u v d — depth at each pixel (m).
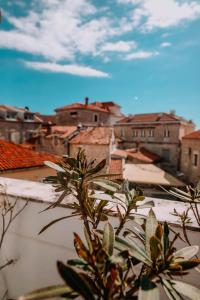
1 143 10.40
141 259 1.07
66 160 1.64
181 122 28.69
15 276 2.10
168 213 1.83
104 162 1.55
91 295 0.86
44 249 1.98
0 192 2.12
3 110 33.75
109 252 1.09
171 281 1.07
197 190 1.67
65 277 0.87
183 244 1.62
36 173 9.84
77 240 1.08
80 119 37.59
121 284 1.02
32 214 2.01
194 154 22.39
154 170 20.19
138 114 36.56
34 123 37.19
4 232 1.99
